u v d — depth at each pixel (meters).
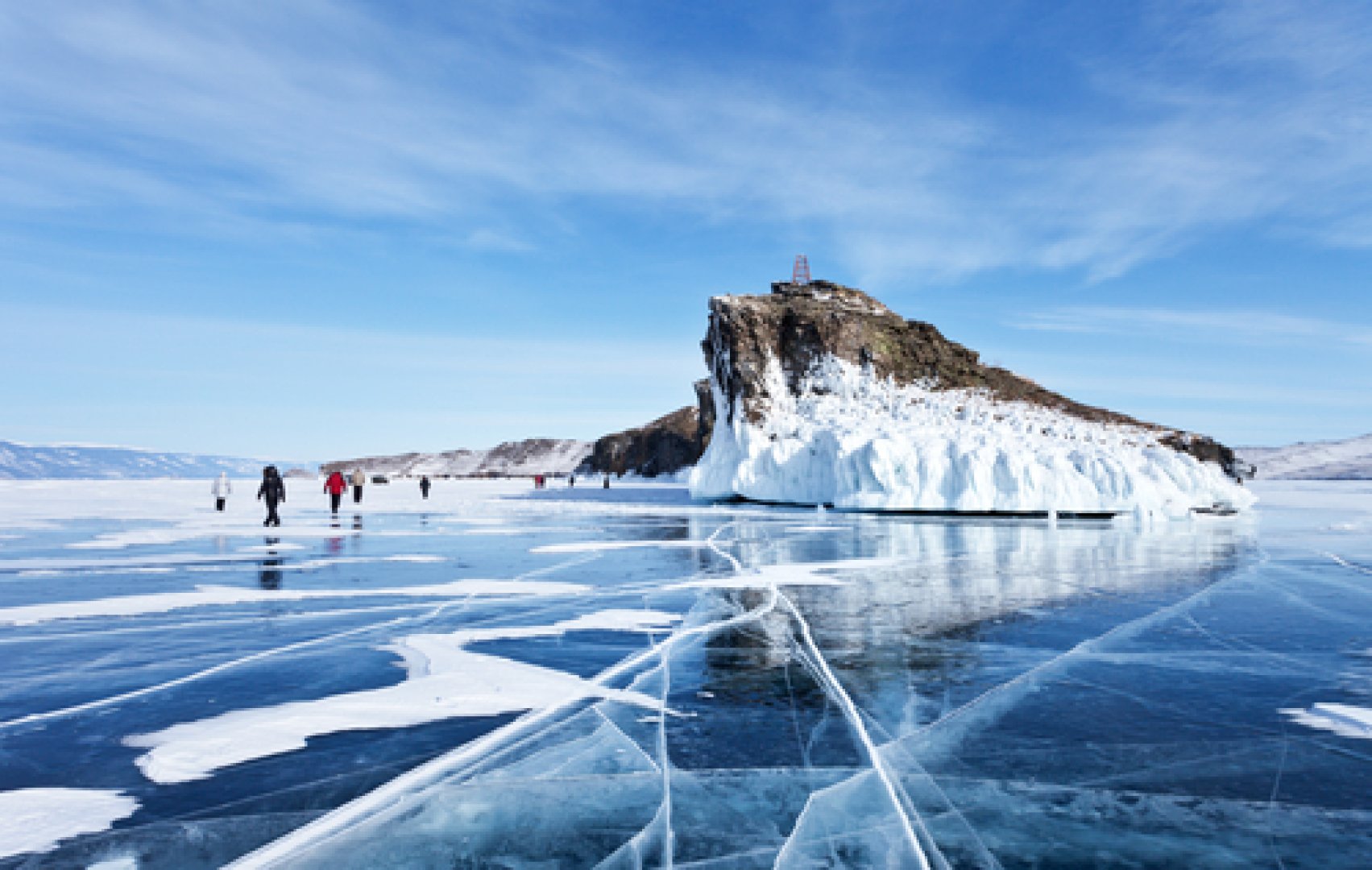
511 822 4.25
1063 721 5.82
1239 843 3.98
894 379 36.69
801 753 5.21
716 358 40.03
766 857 3.88
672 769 4.95
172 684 6.82
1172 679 6.88
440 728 5.68
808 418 34.81
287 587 11.81
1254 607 10.16
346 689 6.66
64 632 8.86
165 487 62.00
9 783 4.75
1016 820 4.25
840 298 42.19
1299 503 34.69
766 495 33.03
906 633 8.63
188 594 11.22
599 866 3.79
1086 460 26.53
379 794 4.56
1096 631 8.74
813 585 11.96
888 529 21.83
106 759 5.14
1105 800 4.50
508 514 29.62
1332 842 3.99
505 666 7.28
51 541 18.88
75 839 4.03
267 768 4.96
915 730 5.63
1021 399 35.56
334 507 27.52
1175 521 24.50
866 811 4.37
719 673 7.09
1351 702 6.23
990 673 7.04
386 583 12.16
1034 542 18.20
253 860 3.84
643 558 15.32
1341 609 9.99
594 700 6.31
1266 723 5.78
